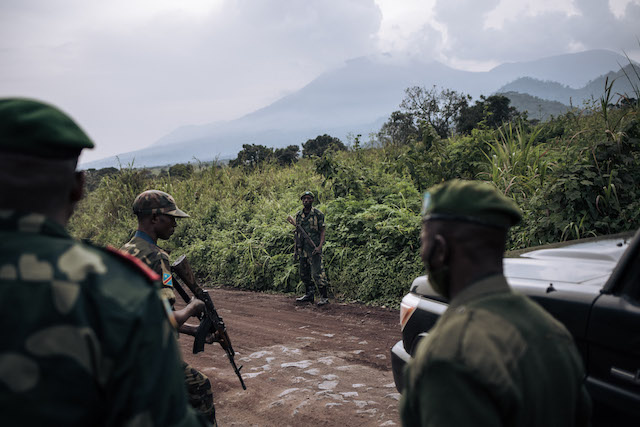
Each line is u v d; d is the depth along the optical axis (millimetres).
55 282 1017
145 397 1034
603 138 7379
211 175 18078
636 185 6977
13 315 970
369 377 4945
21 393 932
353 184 11289
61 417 954
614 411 2154
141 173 18828
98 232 17297
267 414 4273
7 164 1050
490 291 1287
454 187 1327
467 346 1148
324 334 6633
